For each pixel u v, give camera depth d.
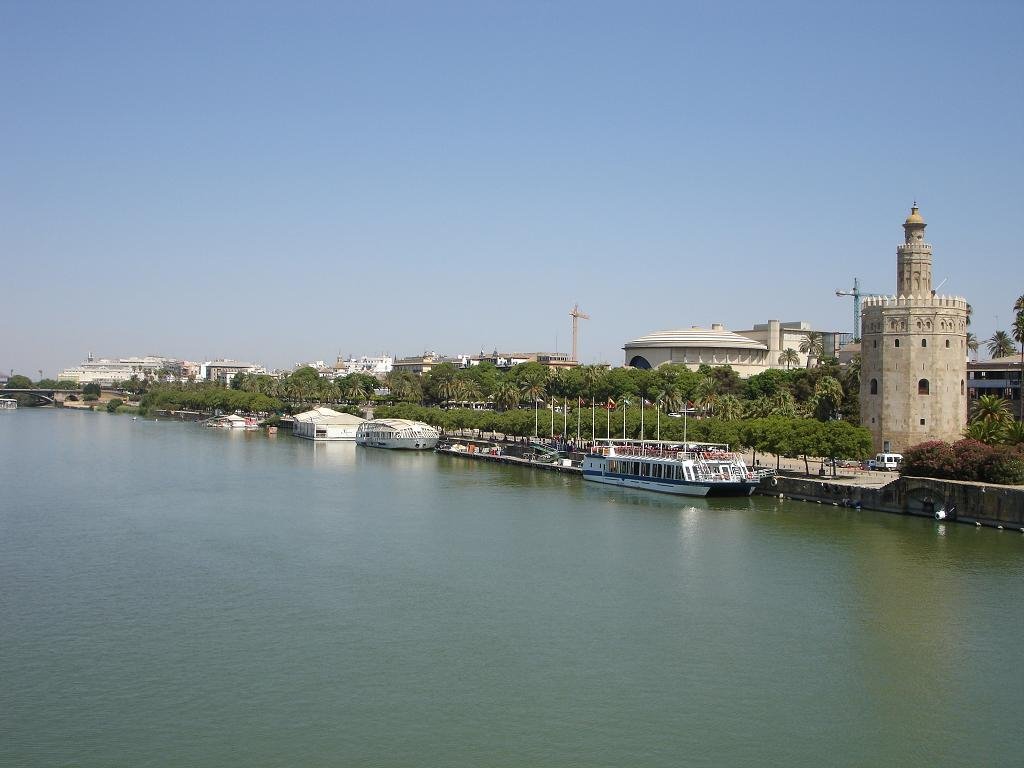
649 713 68.06
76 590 97.69
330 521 139.12
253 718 66.62
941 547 117.31
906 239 173.38
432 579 102.81
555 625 86.88
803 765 60.97
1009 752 63.06
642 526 134.38
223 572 105.50
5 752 61.38
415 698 70.12
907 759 61.94
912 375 170.12
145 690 71.31
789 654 79.69
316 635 83.56
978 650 80.75
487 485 183.88
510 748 62.56
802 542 121.75
